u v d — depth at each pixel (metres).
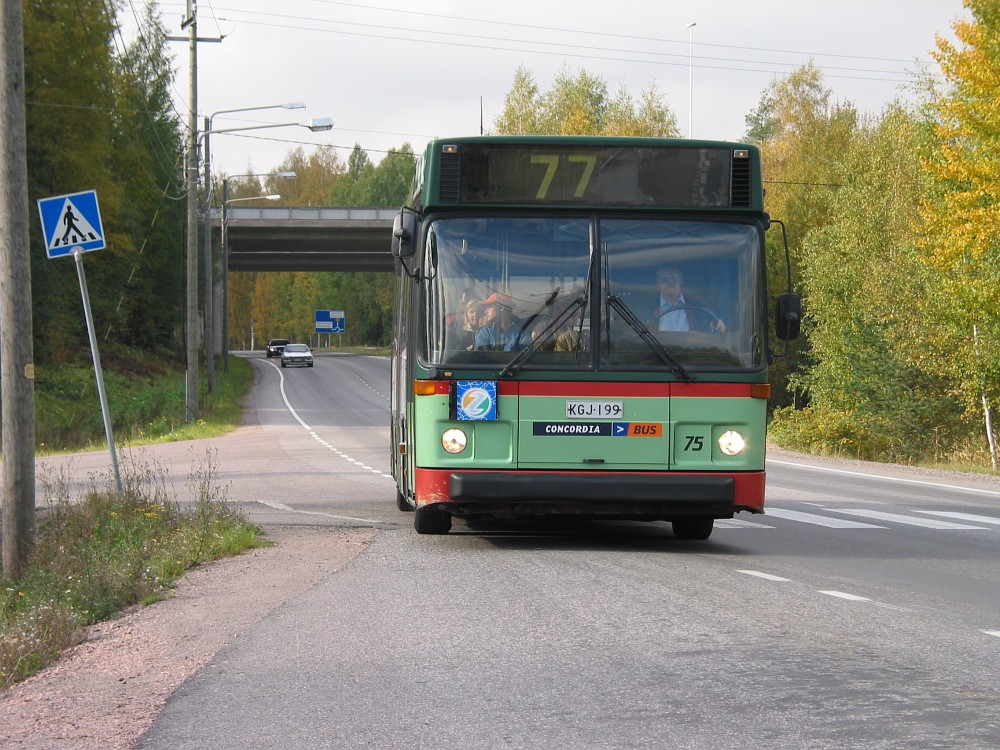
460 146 11.71
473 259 11.68
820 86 68.25
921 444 39.66
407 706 6.12
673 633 7.92
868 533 14.90
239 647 7.66
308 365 101.25
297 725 5.80
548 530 14.53
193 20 41.00
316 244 93.00
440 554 11.99
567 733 5.58
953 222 29.17
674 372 11.59
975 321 31.62
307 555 11.99
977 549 13.21
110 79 55.16
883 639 7.74
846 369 41.81
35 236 52.81
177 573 11.06
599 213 11.78
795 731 5.56
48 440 37.09
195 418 42.44
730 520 16.62
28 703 6.50
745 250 11.86
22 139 12.70
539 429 11.54
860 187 47.69
